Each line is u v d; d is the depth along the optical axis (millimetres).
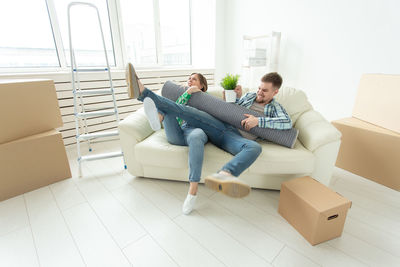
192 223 1227
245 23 3195
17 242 1106
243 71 3424
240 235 1144
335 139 1321
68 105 2219
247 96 1581
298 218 1141
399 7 1874
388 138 1482
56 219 1263
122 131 1511
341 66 2346
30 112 1509
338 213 1053
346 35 2244
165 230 1178
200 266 975
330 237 1106
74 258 1019
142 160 1484
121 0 2695
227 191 1021
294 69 2760
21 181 1475
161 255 1030
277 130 1385
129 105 2684
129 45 2910
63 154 1636
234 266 975
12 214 1302
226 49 3578
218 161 1357
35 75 1983
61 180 1662
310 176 1412
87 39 2566
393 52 1975
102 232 1166
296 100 1689
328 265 980
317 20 2430
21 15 2131
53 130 1648
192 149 1225
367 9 2057
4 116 1387
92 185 1603
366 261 1005
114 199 1438
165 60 3414
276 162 1312
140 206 1368
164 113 1335
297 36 2641
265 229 1185
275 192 1520
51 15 2242
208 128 1401
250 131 1441
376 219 1270
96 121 2463
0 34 2068
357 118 1850
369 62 2139
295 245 1082
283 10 2713
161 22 3211
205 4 3389
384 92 1604
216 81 3658
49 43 2334
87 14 2502
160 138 1559
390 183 1536
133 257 1021
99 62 2730
